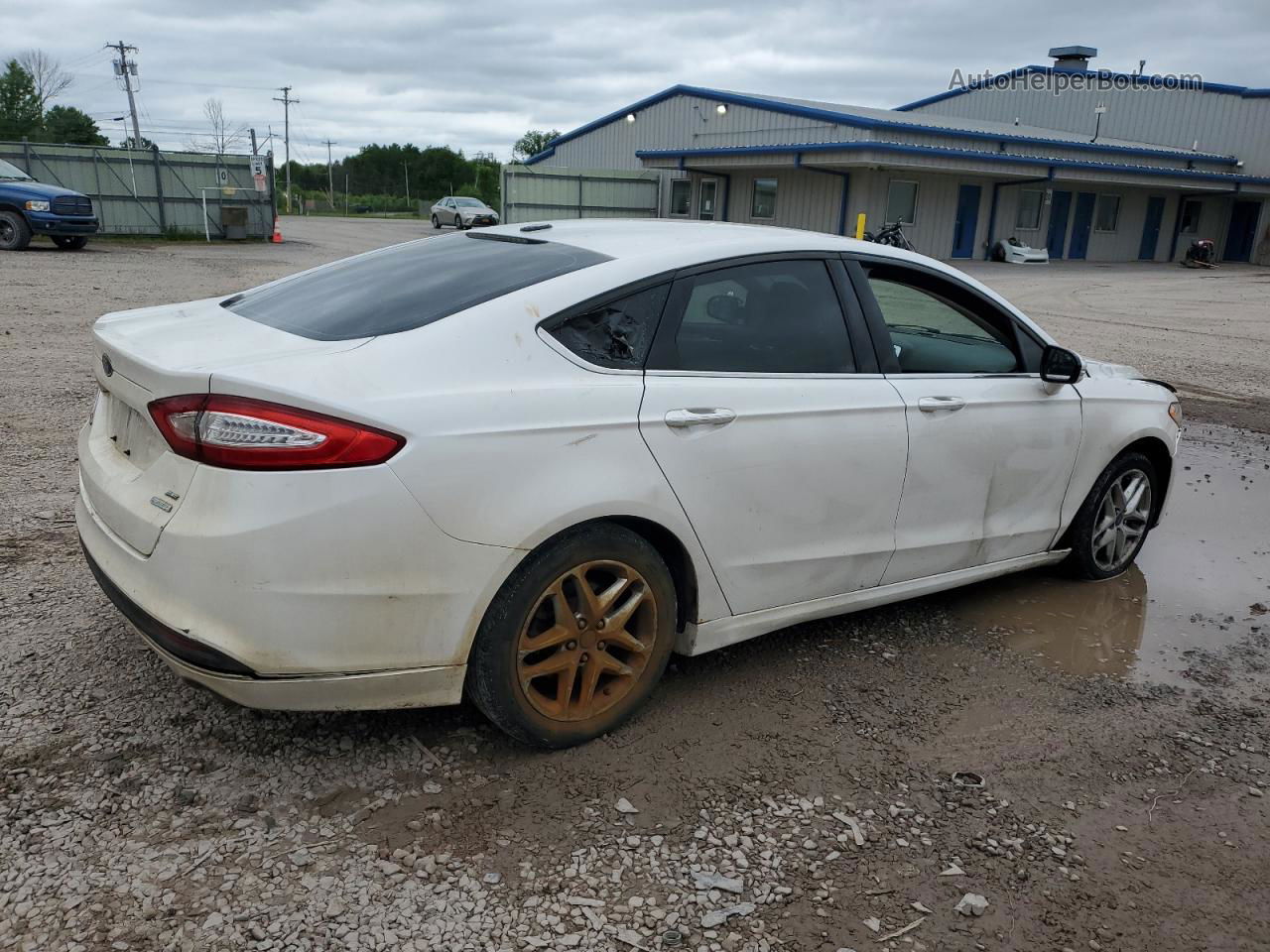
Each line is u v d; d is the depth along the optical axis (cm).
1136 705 355
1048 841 274
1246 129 4100
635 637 311
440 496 254
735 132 3491
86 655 337
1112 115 4484
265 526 239
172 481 252
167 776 275
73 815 256
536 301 285
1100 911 247
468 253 338
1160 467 487
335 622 249
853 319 355
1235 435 816
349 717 311
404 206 9775
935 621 421
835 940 232
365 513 246
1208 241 3897
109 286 1498
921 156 2980
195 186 2939
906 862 261
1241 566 510
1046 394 411
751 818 275
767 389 322
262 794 271
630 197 3697
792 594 345
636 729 317
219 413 241
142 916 224
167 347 277
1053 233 3678
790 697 345
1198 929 244
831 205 3206
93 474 289
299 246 2872
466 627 267
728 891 246
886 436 351
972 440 381
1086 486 441
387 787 278
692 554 309
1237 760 323
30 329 1025
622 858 255
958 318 395
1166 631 423
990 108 4900
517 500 266
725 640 334
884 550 364
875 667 372
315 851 250
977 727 333
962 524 392
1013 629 416
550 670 289
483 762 293
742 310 326
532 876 246
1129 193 3856
